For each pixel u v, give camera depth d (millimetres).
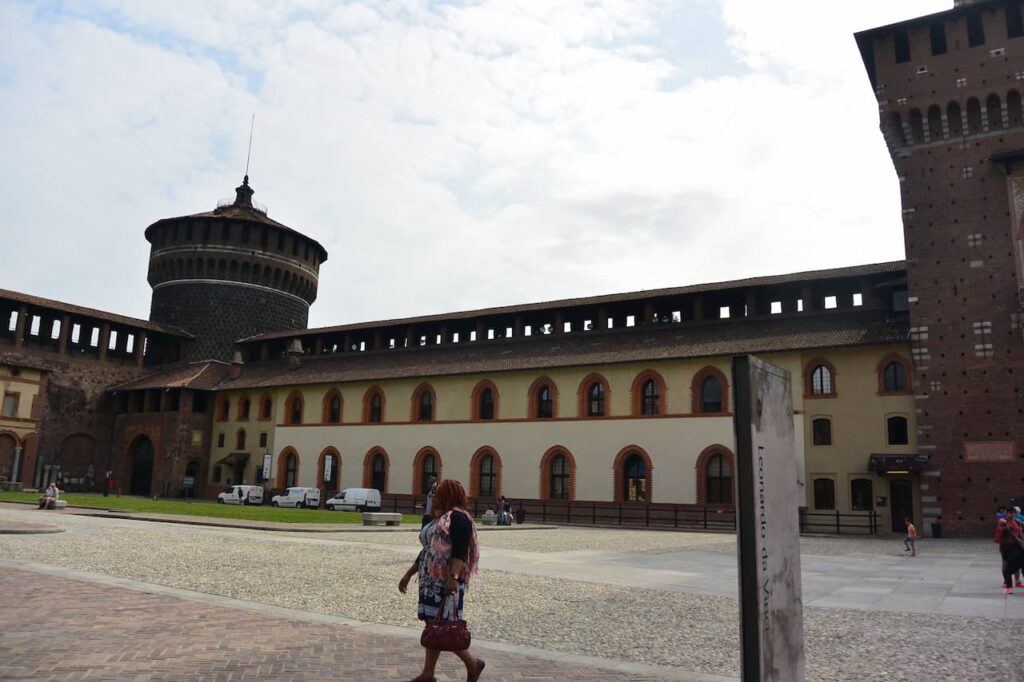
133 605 12750
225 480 71312
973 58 44125
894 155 46094
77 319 73438
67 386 71125
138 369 77250
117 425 73875
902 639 12211
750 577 4484
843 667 10242
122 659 9164
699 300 53875
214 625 11398
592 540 33906
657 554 27266
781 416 5191
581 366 53562
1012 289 41094
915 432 42656
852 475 43906
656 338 53906
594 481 51781
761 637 4430
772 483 4879
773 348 46688
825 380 46031
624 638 11859
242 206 88312
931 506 40750
